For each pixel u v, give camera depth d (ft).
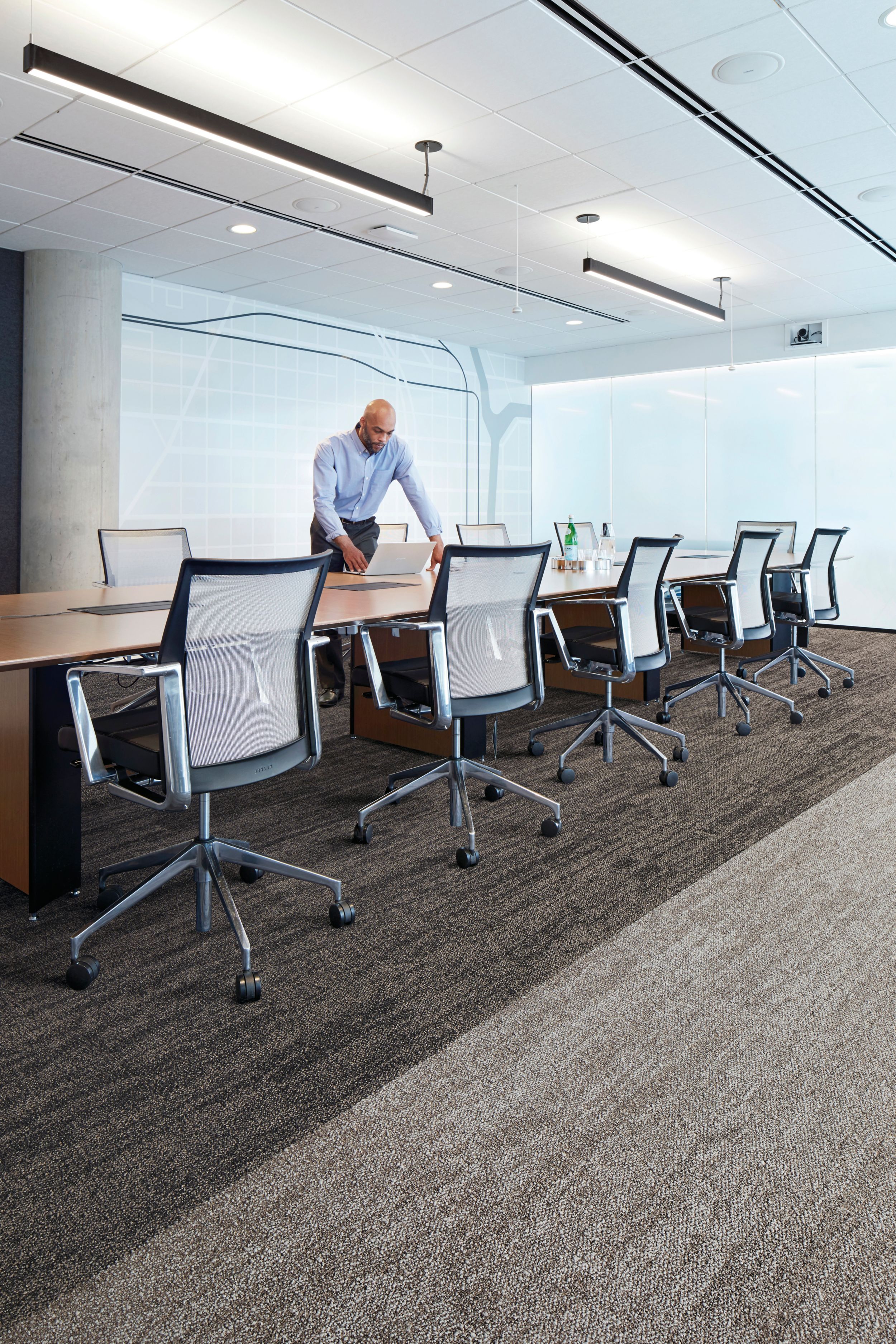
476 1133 4.87
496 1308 3.79
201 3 10.30
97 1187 4.47
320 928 7.35
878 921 7.39
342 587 12.05
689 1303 3.81
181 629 6.18
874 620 27.58
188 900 7.92
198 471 23.62
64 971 6.64
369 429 13.55
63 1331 3.69
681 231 18.78
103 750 6.98
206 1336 3.67
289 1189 4.46
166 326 22.63
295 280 22.40
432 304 25.12
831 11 10.61
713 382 30.04
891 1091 5.20
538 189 16.19
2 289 19.45
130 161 14.70
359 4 10.32
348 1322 3.73
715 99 12.75
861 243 19.67
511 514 33.96
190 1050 5.64
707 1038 5.75
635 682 16.10
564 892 8.02
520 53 11.45
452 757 9.89
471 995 6.29
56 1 10.21
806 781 11.31
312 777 11.72
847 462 27.66
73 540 19.94
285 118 13.24
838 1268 3.97
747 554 14.10
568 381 32.99
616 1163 4.63
